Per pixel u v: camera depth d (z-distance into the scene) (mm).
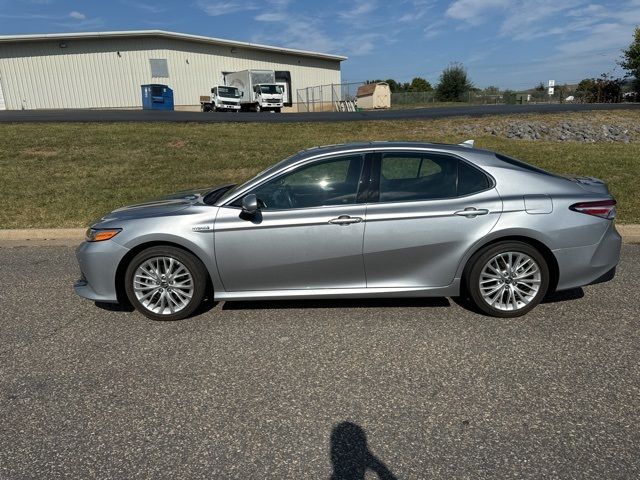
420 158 4375
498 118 20906
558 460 2598
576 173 10562
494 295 4340
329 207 4273
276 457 2670
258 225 4246
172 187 10242
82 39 35375
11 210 8734
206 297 4773
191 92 40219
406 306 4672
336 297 4387
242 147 14391
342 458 2650
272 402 3180
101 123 18812
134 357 3822
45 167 11891
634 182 9633
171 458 2680
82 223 7992
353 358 3729
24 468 2621
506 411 3029
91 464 2643
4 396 3305
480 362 3627
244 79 38406
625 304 4660
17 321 4562
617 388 3252
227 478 2518
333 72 48531
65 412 3119
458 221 4199
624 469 2523
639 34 39094
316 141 16016
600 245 4305
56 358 3828
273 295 4398
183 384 3420
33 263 6422
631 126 19781
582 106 27453
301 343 3988
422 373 3492
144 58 37688
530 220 4184
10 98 34125
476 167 4340
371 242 4230
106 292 4449
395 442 2771
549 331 4109
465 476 2498
